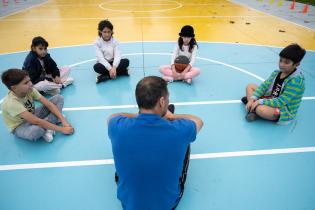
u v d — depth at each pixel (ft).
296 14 31.91
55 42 21.38
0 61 17.35
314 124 10.29
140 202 5.38
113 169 8.20
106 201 7.10
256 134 9.72
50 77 12.89
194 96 12.51
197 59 17.42
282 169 8.13
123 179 5.37
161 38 22.06
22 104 8.51
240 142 9.31
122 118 5.40
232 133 9.79
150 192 5.30
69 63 16.84
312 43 20.75
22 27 26.25
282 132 9.80
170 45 20.17
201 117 10.80
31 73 11.71
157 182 5.22
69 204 7.01
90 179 7.83
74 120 10.65
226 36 22.77
